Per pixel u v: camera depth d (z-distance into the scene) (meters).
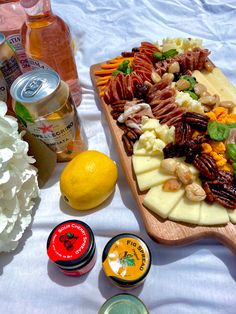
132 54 0.44
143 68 0.40
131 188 0.30
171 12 0.55
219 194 0.28
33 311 0.24
